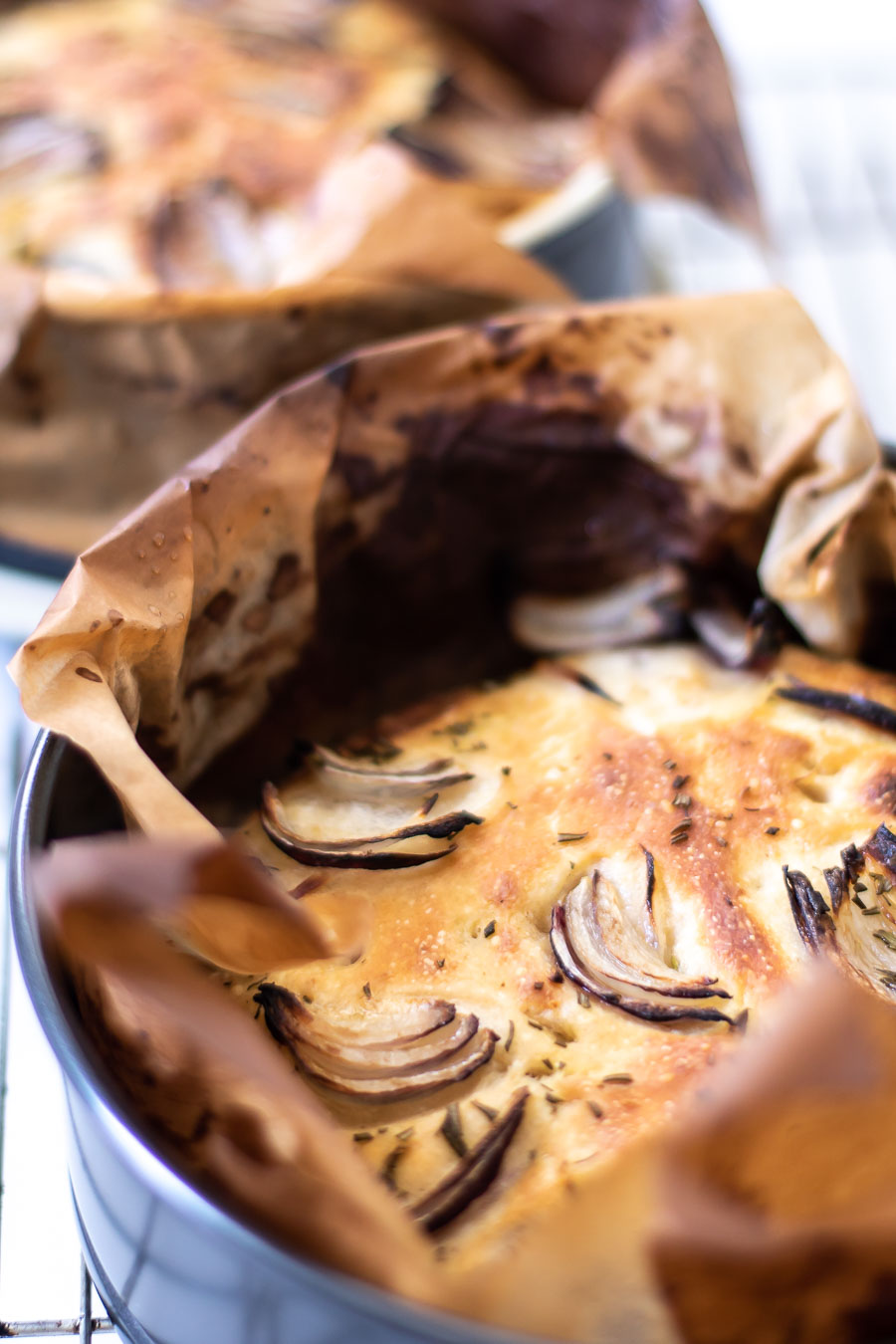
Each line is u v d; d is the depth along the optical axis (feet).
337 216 2.18
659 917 1.60
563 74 2.86
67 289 2.11
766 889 1.62
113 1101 1.36
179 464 2.23
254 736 1.76
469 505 1.86
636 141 2.34
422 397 1.80
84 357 2.16
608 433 1.84
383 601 1.85
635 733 1.74
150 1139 1.35
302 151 2.45
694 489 1.84
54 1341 1.60
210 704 1.72
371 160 2.21
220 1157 1.35
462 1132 1.48
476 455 1.84
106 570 1.59
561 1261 1.29
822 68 3.74
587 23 2.75
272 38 2.78
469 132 2.66
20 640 2.17
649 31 2.60
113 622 1.55
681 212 3.14
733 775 1.69
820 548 1.77
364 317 2.17
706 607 1.85
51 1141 1.74
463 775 1.71
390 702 1.83
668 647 1.84
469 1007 1.55
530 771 1.72
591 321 1.83
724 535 1.84
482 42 2.94
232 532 1.69
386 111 2.60
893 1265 1.30
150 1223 1.37
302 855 1.64
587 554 1.89
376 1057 1.52
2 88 2.59
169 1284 1.40
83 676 1.52
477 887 1.62
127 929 1.31
